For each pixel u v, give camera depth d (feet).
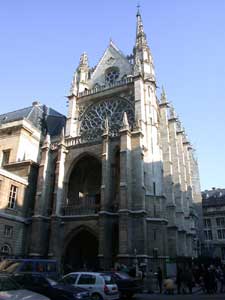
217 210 288.92
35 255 118.42
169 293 81.20
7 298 30.58
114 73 179.11
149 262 110.42
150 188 129.18
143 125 142.20
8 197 127.24
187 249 166.61
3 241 119.44
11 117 185.68
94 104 167.63
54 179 139.54
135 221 111.86
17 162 147.43
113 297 54.54
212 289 85.56
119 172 129.90
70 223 123.13
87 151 133.49
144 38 179.32
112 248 111.86
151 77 161.58
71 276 57.57
